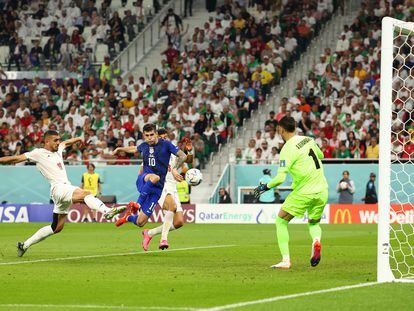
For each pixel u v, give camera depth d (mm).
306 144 27984
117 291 22234
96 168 69375
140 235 49188
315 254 27594
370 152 66500
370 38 76625
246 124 74188
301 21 80688
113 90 77375
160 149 32719
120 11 91000
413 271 28328
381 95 24875
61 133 74875
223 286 23234
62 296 21328
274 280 24656
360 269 27891
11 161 31516
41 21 90375
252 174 67875
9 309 19250
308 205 27828
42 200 71250
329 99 72375
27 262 30750
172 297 21000
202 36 83000
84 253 35344
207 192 70125
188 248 38312
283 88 77125
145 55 86938
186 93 76375
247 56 79188
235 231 53656
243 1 86125
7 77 84375
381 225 24484
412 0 79188
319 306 19328
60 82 83562
